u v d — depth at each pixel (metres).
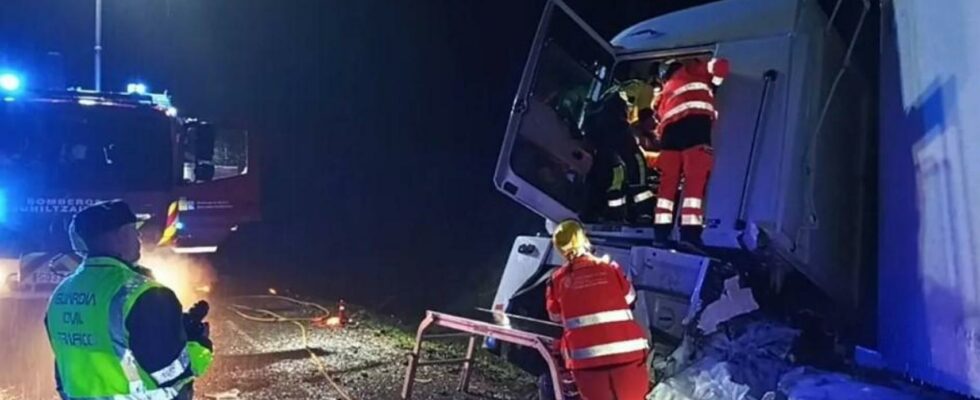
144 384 3.35
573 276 5.49
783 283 6.57
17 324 8.11
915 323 5.48
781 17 6.27
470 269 15.81
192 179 9.50
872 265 6.74
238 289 13.14
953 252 4.89
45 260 8.21
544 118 6.92
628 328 5.45
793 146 6.03
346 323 10.44
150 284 3.33
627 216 7.02
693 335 6.11
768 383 5.72
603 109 7.12
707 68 6.30
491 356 8.62
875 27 6.68
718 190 6.18
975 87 4.61
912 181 5.61
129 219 3.46
